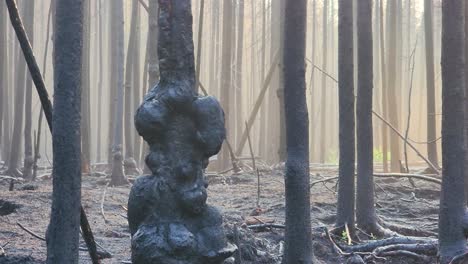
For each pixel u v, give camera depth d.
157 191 5.04
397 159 22.03
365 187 10.14
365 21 10.02
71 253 4.53
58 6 4.55
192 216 5.11
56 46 4.56
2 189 15.56
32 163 20.11
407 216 13.34
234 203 14.14
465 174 8.30
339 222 9.88
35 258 7.62
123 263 7.29
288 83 7.12
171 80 5.18
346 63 9.68
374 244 9.34
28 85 20.77
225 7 26.36
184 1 5.22
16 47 32.97
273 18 29.03
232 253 5.17
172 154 5.10
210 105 5.19
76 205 4.57
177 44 5.19
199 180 5.16
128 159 20.95
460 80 8.23
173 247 4.86
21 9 30.64
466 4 11.05
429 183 17.14
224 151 24.20
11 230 9.71
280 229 10.21
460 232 8.19
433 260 8.91
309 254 7.10
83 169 22.38
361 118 10.13
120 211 12.69
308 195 7.13
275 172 20.02
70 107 4.53
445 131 8.28
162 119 5.07
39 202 12.75
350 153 9.76
